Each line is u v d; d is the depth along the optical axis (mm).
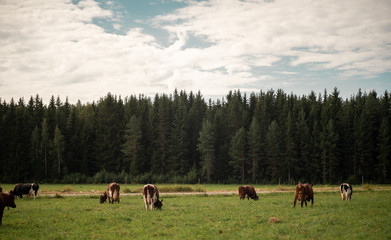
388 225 14336
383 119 86938
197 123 108000
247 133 99375
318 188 52875
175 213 20234
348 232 13547
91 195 35875
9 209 22219
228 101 137125
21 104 111688
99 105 117188
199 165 102000
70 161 91875
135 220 17422
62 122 98562
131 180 78000
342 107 99000
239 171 94250
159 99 117312
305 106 110750
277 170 91188
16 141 85625
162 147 97750
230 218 18062
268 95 117125
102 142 95750
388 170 83812
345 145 89062
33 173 84375
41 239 13062
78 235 13836
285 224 15781
